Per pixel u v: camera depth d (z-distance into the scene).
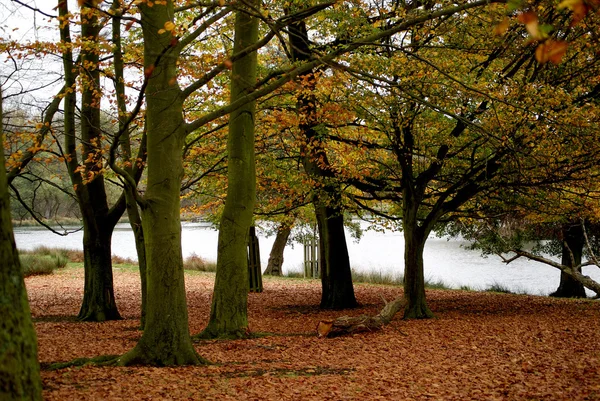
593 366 8.10
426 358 9.11
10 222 3.88
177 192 8.31
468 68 12.23
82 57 12.55
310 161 15.32
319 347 10.12
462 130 13.24
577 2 2.90
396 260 40.19
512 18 10.10
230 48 12.54
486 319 13.51
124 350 9.56
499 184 12.93
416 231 13.99
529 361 8.61
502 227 24.03
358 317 11.77
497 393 6.90
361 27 11.97
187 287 22.39
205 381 7.26
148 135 8.23
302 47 14.46
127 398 6.29
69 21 9.79
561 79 12.38
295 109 13.73
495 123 11.36
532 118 11.24
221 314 11.11
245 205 11.15
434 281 28.16
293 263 38.88
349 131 14.06
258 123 13.91
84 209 14.16
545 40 3.02
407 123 12.40
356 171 13.78
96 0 5.54
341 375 7.89
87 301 14.41
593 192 14.09
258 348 9.94
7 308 3.76
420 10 11.62
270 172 15.36
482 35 11.55
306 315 15.49
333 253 17.11
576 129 11.18
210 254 42.38
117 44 12.14
